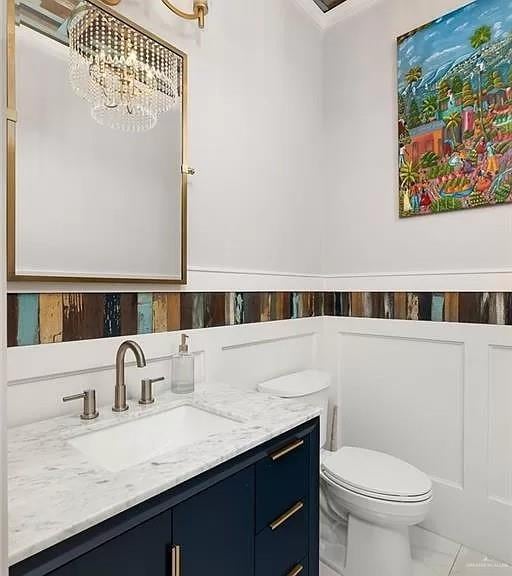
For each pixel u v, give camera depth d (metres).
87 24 1.19
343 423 2.20
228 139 1.69
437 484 1.87
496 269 1.71
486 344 1.73
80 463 0.85
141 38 1.32
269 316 1.90
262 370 1.87
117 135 1.28
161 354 1.41
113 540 0.70
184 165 1.47
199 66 1.56
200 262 1.57
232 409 1.21
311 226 2.21
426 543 1.80
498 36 1.70
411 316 1.96
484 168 1.74
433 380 1.89
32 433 1.00
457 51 1.81
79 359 1.18
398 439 2.00
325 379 1.94
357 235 2.16
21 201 1.06
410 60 1.96
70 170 1.17
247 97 1.79
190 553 0.83
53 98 1.13
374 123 2.10
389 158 2.04
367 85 2.12
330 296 2.27
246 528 0.98
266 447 1.04
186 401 1.29
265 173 1.89
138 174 1.34
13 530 0.62
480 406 1.75
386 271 2.05
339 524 1.88
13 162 1.04
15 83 1.04
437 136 1.87
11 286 1.04
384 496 1.42
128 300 1.32
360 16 2.15
